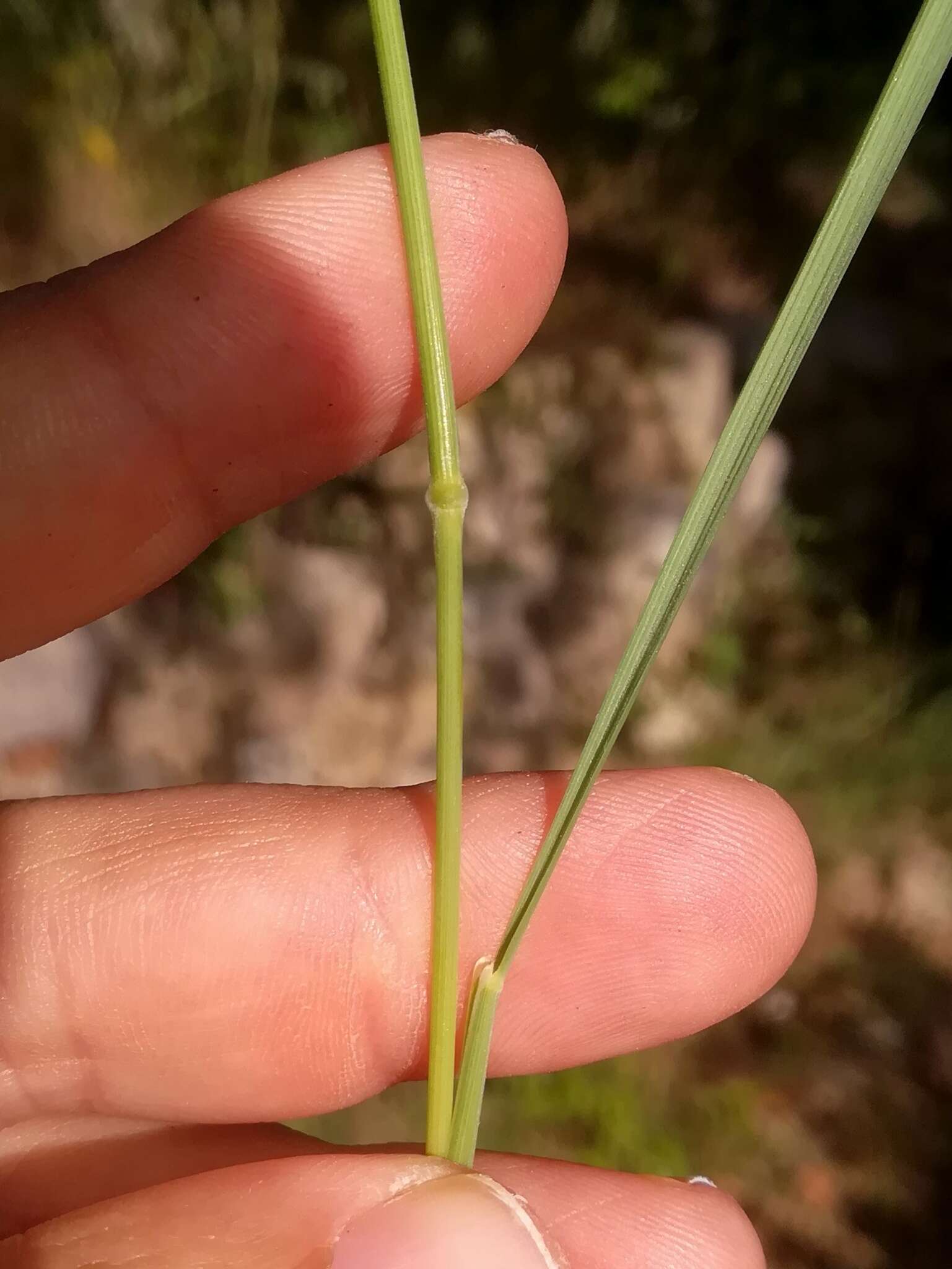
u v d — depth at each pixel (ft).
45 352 0.18
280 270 0.18
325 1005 0.19
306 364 0.19
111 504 0.19
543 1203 0.20
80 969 0.19
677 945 0.20
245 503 0.20
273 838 0.19
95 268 0.18
